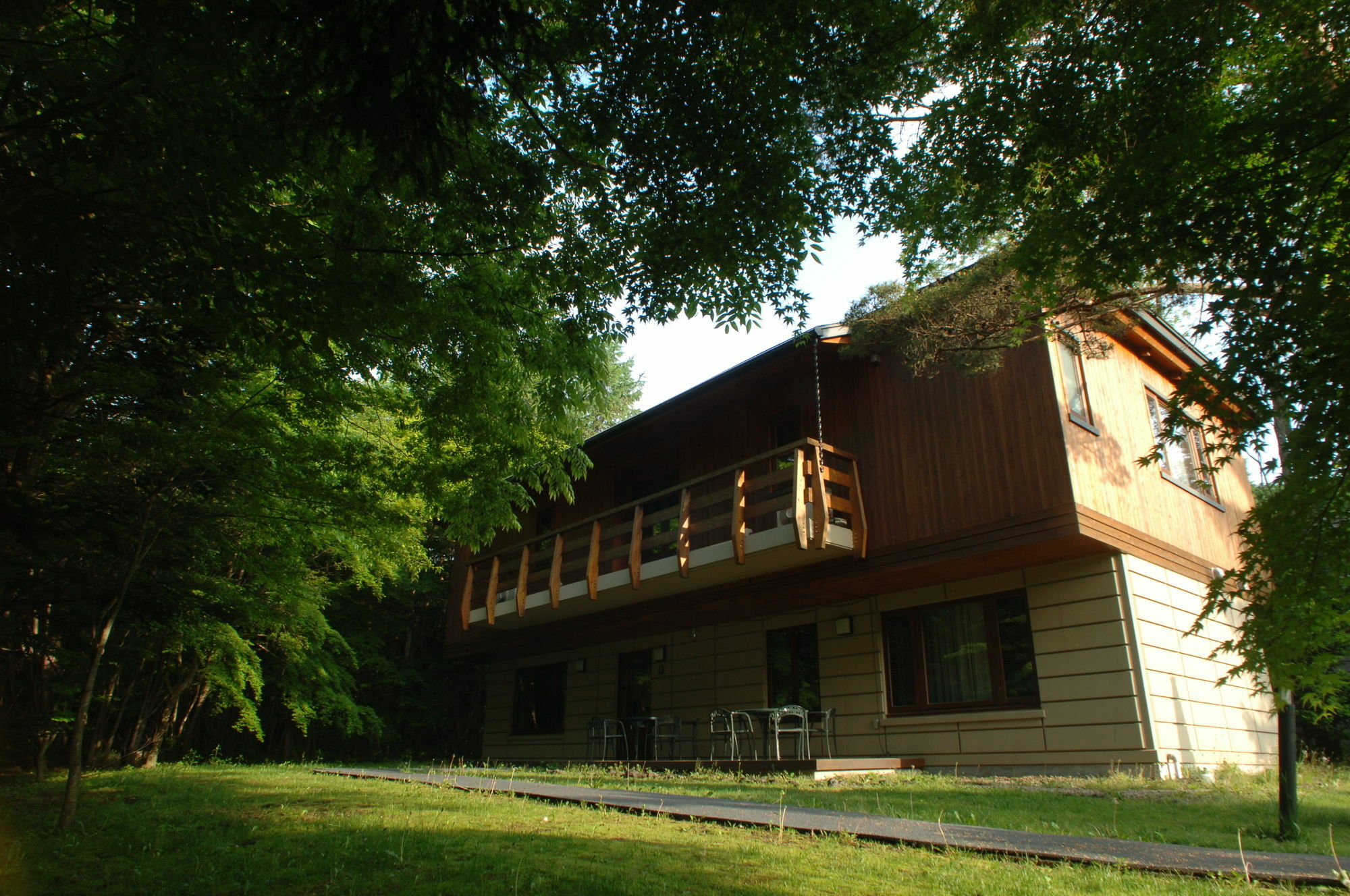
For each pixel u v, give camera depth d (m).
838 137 6.27
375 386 9.05
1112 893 3.51
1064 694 10.21
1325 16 4.66
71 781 6.25
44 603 7.47
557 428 8.98
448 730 24.00
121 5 3.85
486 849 4.65
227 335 5.57
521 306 7.61
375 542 10.84
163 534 8.21
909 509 11.30
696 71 5.46
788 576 12.38
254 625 12.76
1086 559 10.42
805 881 3.78
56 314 4.76
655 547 13.31
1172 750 9.72
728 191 5.95
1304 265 4.27
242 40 3.96
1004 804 7.33
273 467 8.68
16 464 7.15
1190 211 4.67
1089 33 5.39
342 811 6.52
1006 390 10.60
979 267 9.64
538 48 4.22
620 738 16.61
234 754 21.28
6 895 4.01
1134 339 12.61
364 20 3.74
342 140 5.35
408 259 6.53
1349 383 4.13
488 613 17.22
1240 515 14.80
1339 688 4.93
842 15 5.52
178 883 4.18
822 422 12.99
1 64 4.48
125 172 4.40
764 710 11.43
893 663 12.14
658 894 3.57
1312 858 4.25
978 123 5.89
